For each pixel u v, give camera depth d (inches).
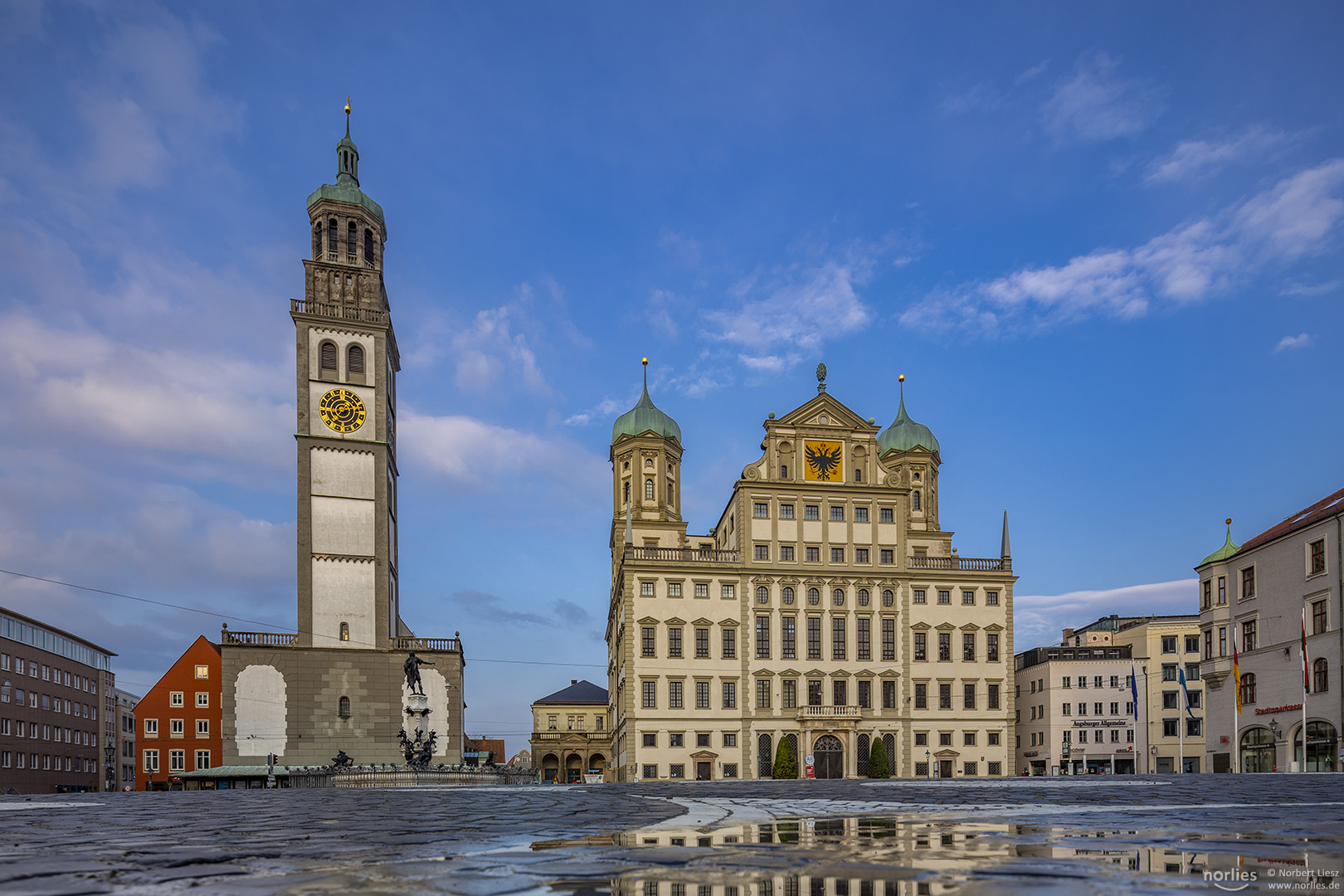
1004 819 477.7
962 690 3846.0
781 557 3831.2
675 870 267.0
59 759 4594.0
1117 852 299.0
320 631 3484.3
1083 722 4515.3
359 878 255.6
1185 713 4493.1
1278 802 641.6
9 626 4087.1
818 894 220.7
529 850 331.0
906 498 3983.8
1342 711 2485.2
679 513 4687.5
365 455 3663.9
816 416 4023.1
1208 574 3132.4
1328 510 2576.3
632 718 3597.4
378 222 3964.1
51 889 240.2
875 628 3826.3
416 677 2785.4
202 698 3663.9
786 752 3481.8
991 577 3941.9
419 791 1360.7
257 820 555.8
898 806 638.5
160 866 290.0
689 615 3698.3
